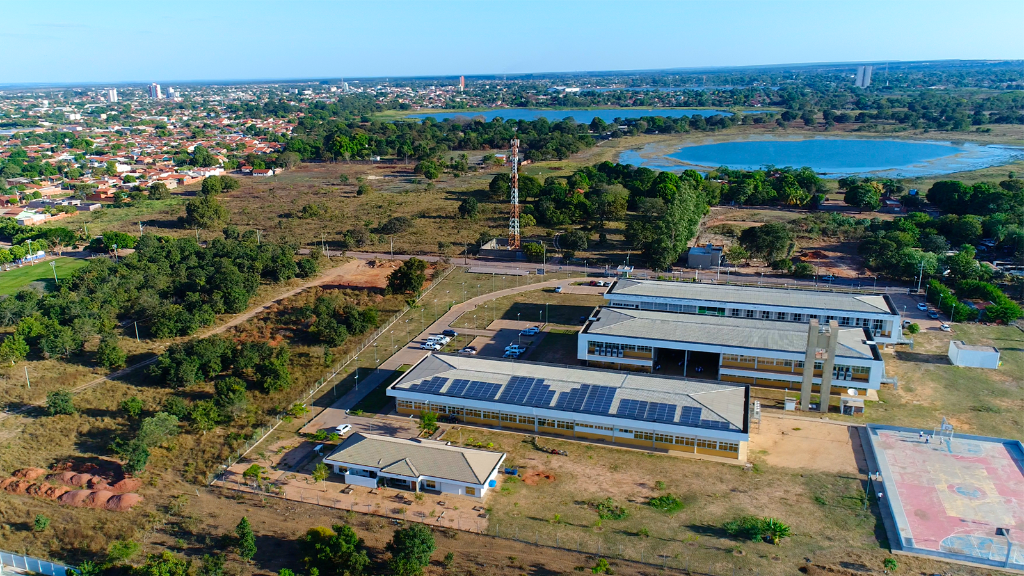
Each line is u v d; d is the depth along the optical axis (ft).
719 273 601.62
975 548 248.73
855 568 241.35
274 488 295.07
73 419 355.56
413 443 309.22
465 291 568.41
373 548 255.09
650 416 320.50
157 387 395.14
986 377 391.24
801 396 354.74
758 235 612.70
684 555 249.55
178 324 470.39
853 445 322.55
